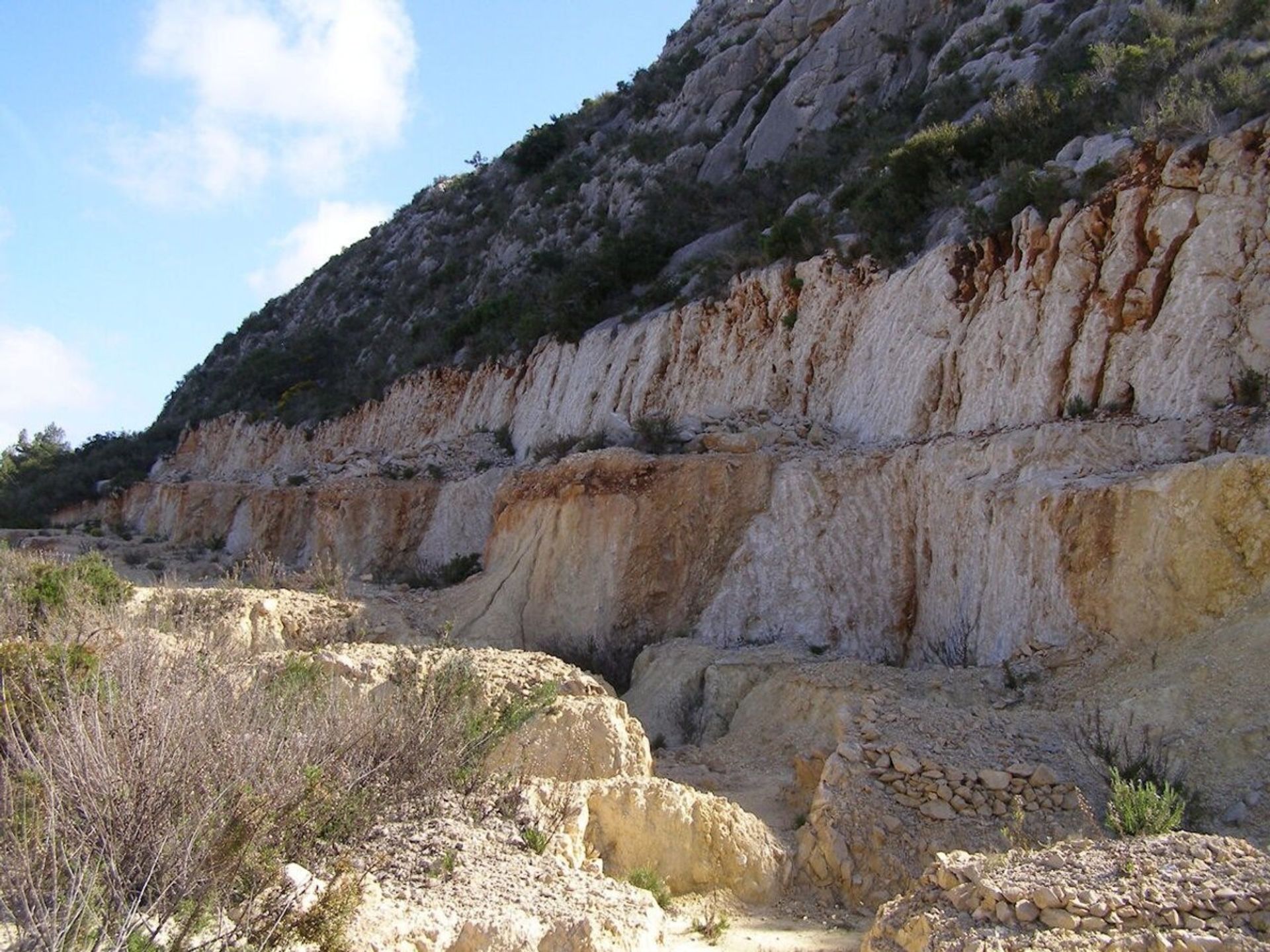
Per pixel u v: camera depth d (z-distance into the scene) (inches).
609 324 1208.8
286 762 335.0
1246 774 395.2
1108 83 862.5
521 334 1382.9
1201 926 259.4
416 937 273.6
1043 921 269.1
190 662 411.8
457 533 1162.0
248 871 287.7
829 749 446.0
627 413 1051.3
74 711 319.9
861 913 367.6
